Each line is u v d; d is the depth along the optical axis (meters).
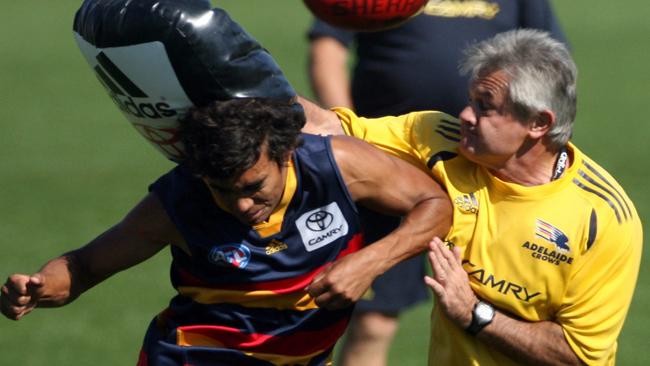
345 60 19.86
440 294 12.85
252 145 12.00
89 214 34.00
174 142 12.73
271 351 13.48
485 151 12.96
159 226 13.11
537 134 12.89
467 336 13.45
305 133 13.28
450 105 19.19
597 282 13.20
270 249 12.97
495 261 13.21
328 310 13.47
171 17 11.76
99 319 25.48
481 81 12.88
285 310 13.34
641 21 79.69
